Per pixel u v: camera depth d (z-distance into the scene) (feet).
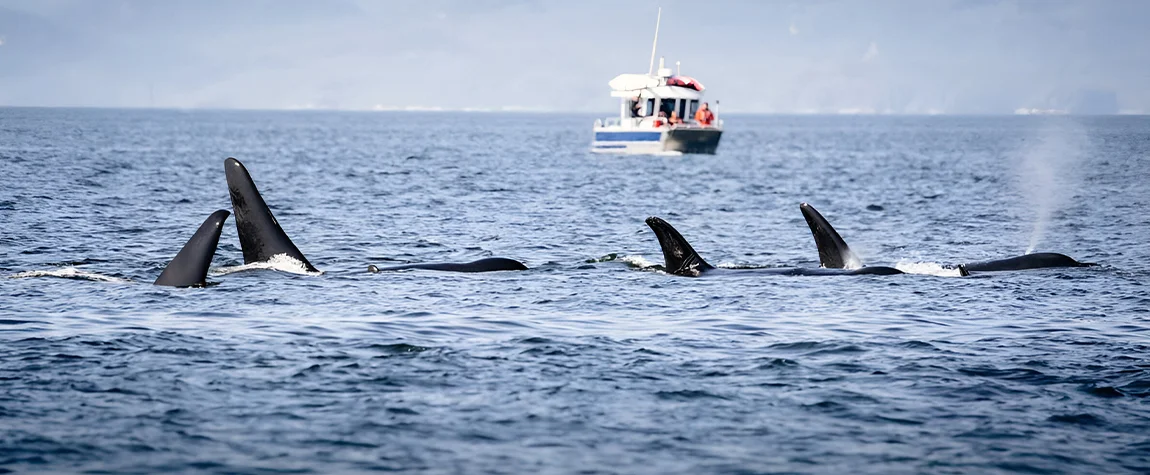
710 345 193.06
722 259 341.00
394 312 222.48
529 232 409.69
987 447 135.33
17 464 123.13
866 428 142.41
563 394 156.87
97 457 126.11
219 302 228.43
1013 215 510.17
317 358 177.06
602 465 126.93
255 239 270.46
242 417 142.72
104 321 205.36
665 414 147.54
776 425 143.33
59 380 159.33
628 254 344.28
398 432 137.69
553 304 237.04
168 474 121.08
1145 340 199.82
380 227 420.77
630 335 201.87
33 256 311.06
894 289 260.01
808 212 297.74
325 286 252.01
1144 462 130.41
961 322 218.38
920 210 541.34
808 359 181.98
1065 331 208.85
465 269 282.36
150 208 479.82
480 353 183.42
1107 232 429.79
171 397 151.53
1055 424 144.97
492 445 133.28
